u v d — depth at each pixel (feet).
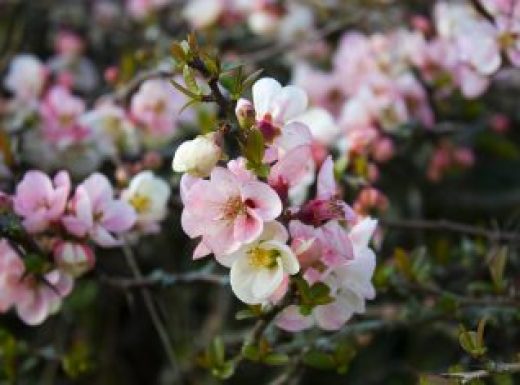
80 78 3.47
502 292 2.23
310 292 1.74
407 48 2.93
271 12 3.35
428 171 3.15
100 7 3.70
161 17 3.60
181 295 3.19
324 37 3.39
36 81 2.88
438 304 2.27
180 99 2.66
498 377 2.06
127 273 3.04
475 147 3.30
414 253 2.32
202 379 3.05
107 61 3.65
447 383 1.77
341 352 2.12
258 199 1.68
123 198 2.22
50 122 2.65
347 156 2.35
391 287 2.27
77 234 1.99
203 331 3.15
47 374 2.84
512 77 3.42
